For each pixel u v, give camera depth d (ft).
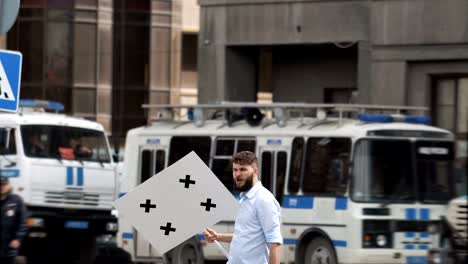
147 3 280.10
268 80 196.75
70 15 270.87
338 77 165.17
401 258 105.29
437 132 109.70
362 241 104.78
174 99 283.18
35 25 270.26
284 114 114.32
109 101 275.18
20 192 129.29
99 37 272.92
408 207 106.22
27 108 137.59
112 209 138.41
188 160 55.11
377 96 152.66
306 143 111.24
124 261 146.10
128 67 279.49
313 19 158.10
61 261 140.26
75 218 134.21
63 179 132.98
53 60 270.26
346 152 107.55
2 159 129.90
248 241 52.01
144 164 125.59
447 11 147.23
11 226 94.73
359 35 154.61
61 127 133.80
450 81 150.41
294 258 110.73
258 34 162.61
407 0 150.30
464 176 109.81
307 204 109.91
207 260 117.39
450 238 91.35
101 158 138.21
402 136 107.86
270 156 114.32
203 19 167.63
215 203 54.90
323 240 108.58
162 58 281.54
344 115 117.08
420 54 149.48
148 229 55.36
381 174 106.42
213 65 166.71
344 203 106.42
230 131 117.80
